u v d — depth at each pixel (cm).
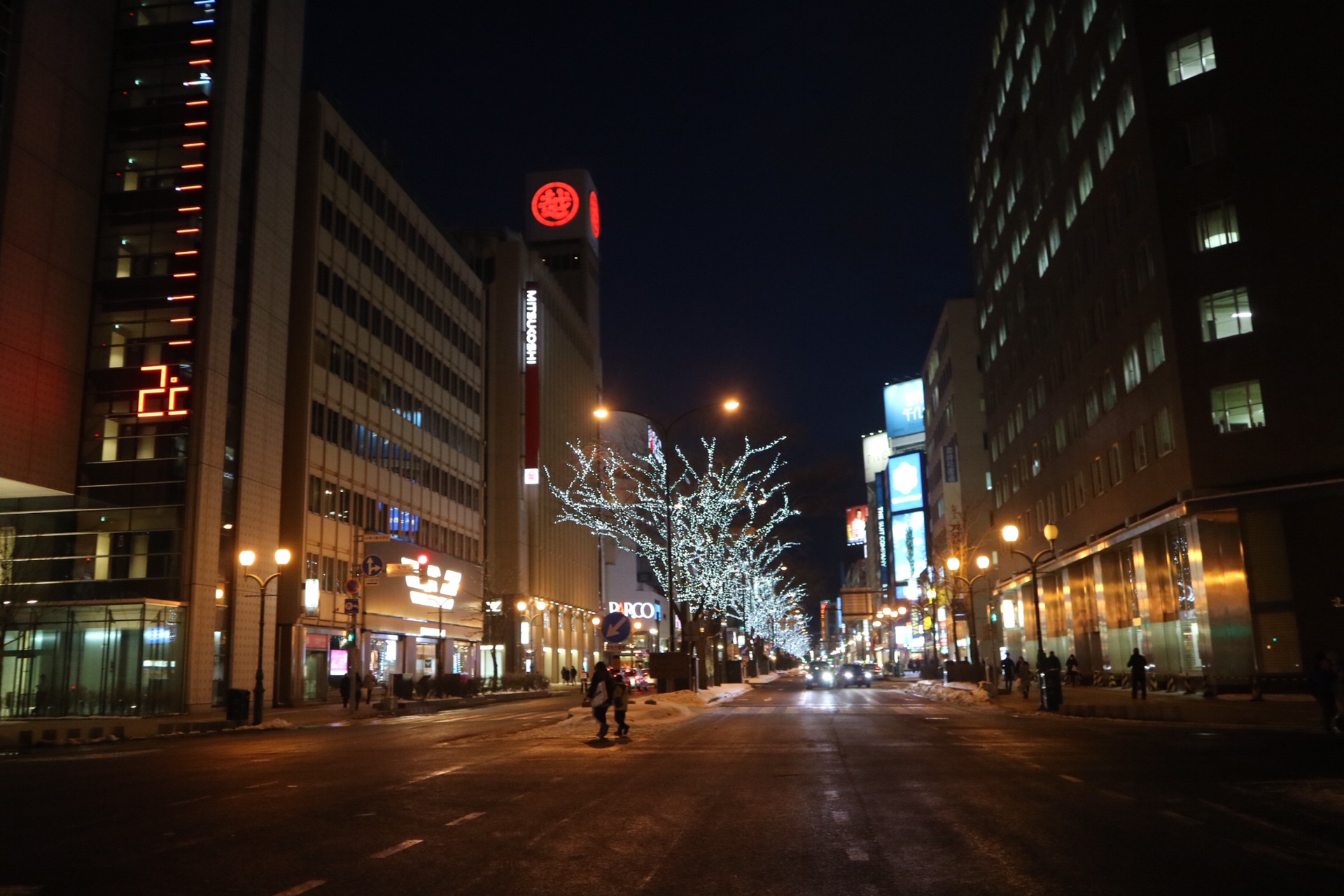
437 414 7888
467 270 8725
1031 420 6906
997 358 7950
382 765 1934
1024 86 6800
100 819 1264
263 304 5459
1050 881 832
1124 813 1189
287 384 5866
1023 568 7281
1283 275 4078
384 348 6969
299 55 5941
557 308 10869
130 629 4544
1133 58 4572
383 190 7038
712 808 1273
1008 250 7425
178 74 5256
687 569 5812
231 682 5050
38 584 4828
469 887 828
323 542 5956
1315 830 1065
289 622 5588
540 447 9956
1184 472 4162
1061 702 3484
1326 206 4066
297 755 2267
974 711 3709
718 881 845
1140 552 4831
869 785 1487
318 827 1155
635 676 7338
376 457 6756
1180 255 4288
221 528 5066
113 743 3091
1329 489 3869
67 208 4944
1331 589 3862
